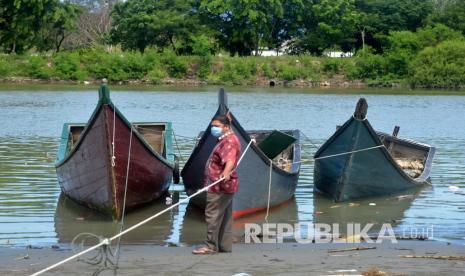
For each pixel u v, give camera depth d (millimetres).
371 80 74562
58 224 12977
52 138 25609
